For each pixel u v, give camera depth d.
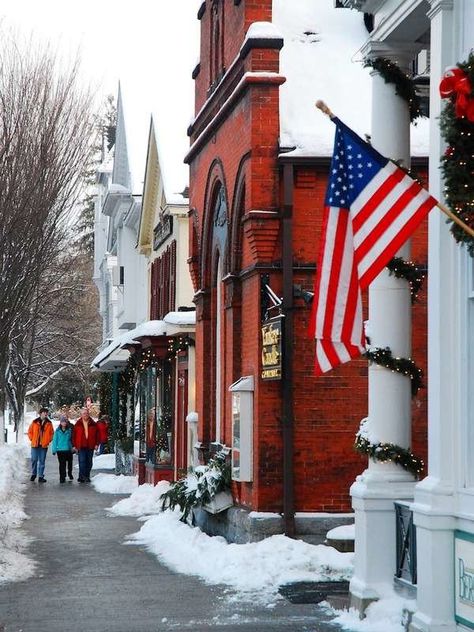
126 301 51.16
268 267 20.86
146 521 27.06
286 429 20.62
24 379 65.88
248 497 21.70
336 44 22.92
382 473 15.02
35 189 30.58
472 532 12.55
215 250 25.58
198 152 27.14
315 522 20.52
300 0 23.64
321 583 18.19
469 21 13.12
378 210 12.62
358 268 12.64
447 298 13.30
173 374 35.00
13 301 30.91
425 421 20.59
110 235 64.69
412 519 14.10
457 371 13.13
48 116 31.19
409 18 14.50
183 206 35.44
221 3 24.77
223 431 25.00
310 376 20.75
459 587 12.81
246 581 18.33
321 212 20.81
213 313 26.28
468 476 12.95
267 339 20.81
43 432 42.56
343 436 20.78
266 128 20.89
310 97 21.77
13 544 23.09
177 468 33.94
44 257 32.16
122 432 46.12
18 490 38.19
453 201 11.81
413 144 21.03
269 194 20.83
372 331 15.16
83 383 80.56
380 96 15.09
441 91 11.57
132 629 14.77
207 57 26.53
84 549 22.88
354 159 12.83
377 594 14.76
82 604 16.66
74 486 40.59
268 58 21.11
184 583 18.50
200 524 25.53
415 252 20.95
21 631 14.70
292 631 14.48
